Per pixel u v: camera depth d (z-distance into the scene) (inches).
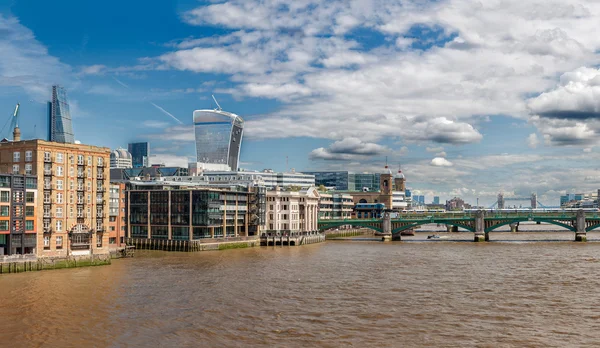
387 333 3262.8
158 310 3823.8
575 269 5797.2
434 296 4298.7
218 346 3031.5
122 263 6407.5
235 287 4694.9
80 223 6156.5
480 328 3366.1
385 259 6815.9
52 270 5689.0
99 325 3444.9
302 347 3009.4
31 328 3380.9
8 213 5472.4
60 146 5989.2
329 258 6968.5
